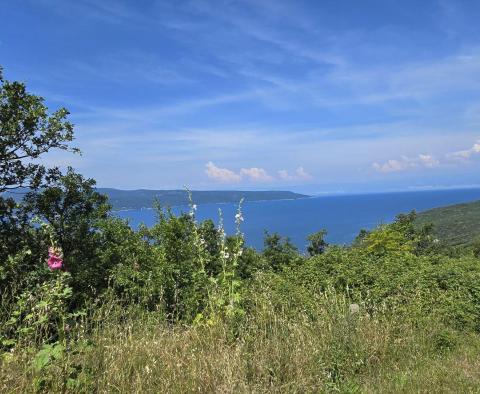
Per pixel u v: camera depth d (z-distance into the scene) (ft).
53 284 15.87
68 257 24.75
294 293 24.32
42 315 14.97
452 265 34.32
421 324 23.73
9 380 13.06
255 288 23.86
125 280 23.39
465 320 25.35
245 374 15.48
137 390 13.73
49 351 13.08
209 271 28.14
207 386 14.60
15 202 24.61
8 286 18.84
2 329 15.23
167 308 22.56
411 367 19.25
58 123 24.82
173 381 14.55
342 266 32.22
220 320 18.85
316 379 16.46
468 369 19.22
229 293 21.07
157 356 15.70
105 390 13.75
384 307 24.25
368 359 18.92
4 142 23.15
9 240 23.67
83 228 26.91
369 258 36.22
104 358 14.92
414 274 30.60
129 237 29.86
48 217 26.13
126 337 16.44
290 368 16.39
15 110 23.35
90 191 28.27
